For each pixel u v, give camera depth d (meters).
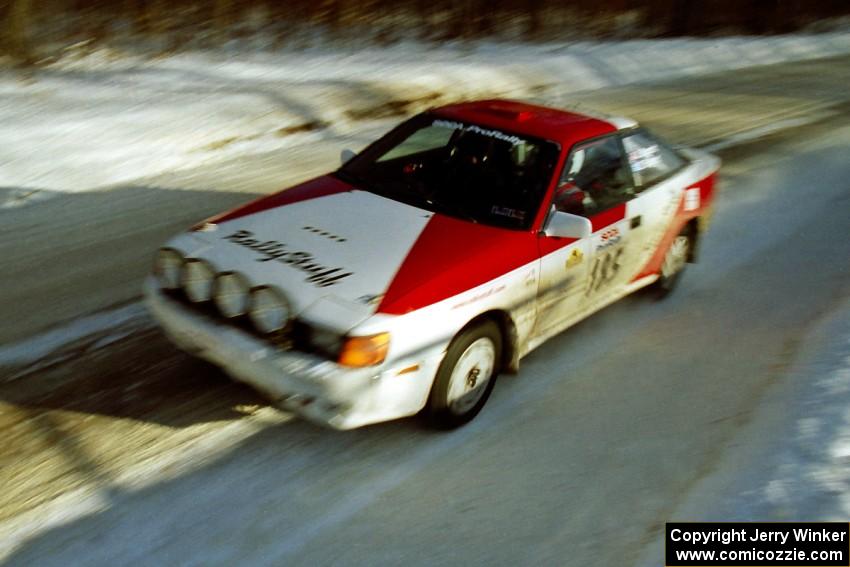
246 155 8.85
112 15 12.92
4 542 3.09
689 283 6.28
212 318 3.70
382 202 4.40
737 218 7.87
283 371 3.47
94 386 4.19
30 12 11.60
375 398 3.51
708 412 4.45
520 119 4.79
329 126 10.19
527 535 3.40
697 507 3.61
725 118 12.69
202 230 4.06
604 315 5.60
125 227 6.52
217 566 3.09
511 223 4.26
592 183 4.73
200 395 4.18
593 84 15.05
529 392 4.53
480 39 17.34
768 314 5.79
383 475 3.70
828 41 24.66
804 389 4.62
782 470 3.81
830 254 7.07
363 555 3.21
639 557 3.29
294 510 3.43
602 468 3.89
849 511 3.46
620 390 4.63
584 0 20.84
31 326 4.79
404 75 12.72
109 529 3.21
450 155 4.68
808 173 9.74
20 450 3.63
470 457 3.89
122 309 5.11
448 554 3.26
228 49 13.03
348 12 15.68
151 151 8.38
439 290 3.68
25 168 7.47
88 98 9.61
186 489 3.48
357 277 3.66
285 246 3.88
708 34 22.81
